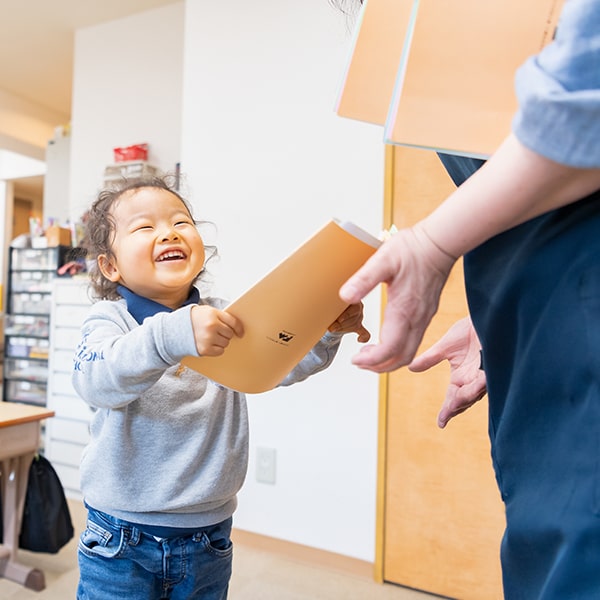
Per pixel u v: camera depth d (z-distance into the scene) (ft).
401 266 1.45
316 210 6.47
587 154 1.14
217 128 7.09
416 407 5.95
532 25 1.39
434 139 1.50
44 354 9.33
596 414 1.38
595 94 1.10
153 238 2.87
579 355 1.42
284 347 2.09
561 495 1.44
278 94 6.71
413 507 5.97
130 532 2.82
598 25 1.15
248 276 6.83
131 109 10.02
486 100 1.47
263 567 6.30
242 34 6.95
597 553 1.33
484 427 5.65
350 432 6.25
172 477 2.84
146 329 2.22
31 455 5.92
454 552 5.78
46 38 11.09
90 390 2.48
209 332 1.95
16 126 14.53
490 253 1.70
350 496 6.25
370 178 6.19
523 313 1.58
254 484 6.75
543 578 1.51
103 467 2.83
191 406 2.99
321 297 1.93
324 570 6.29
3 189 18.37
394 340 1.50
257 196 6.81
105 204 3.19
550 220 1.50
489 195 1.34
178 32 9.61
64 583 5.84
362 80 1.82
